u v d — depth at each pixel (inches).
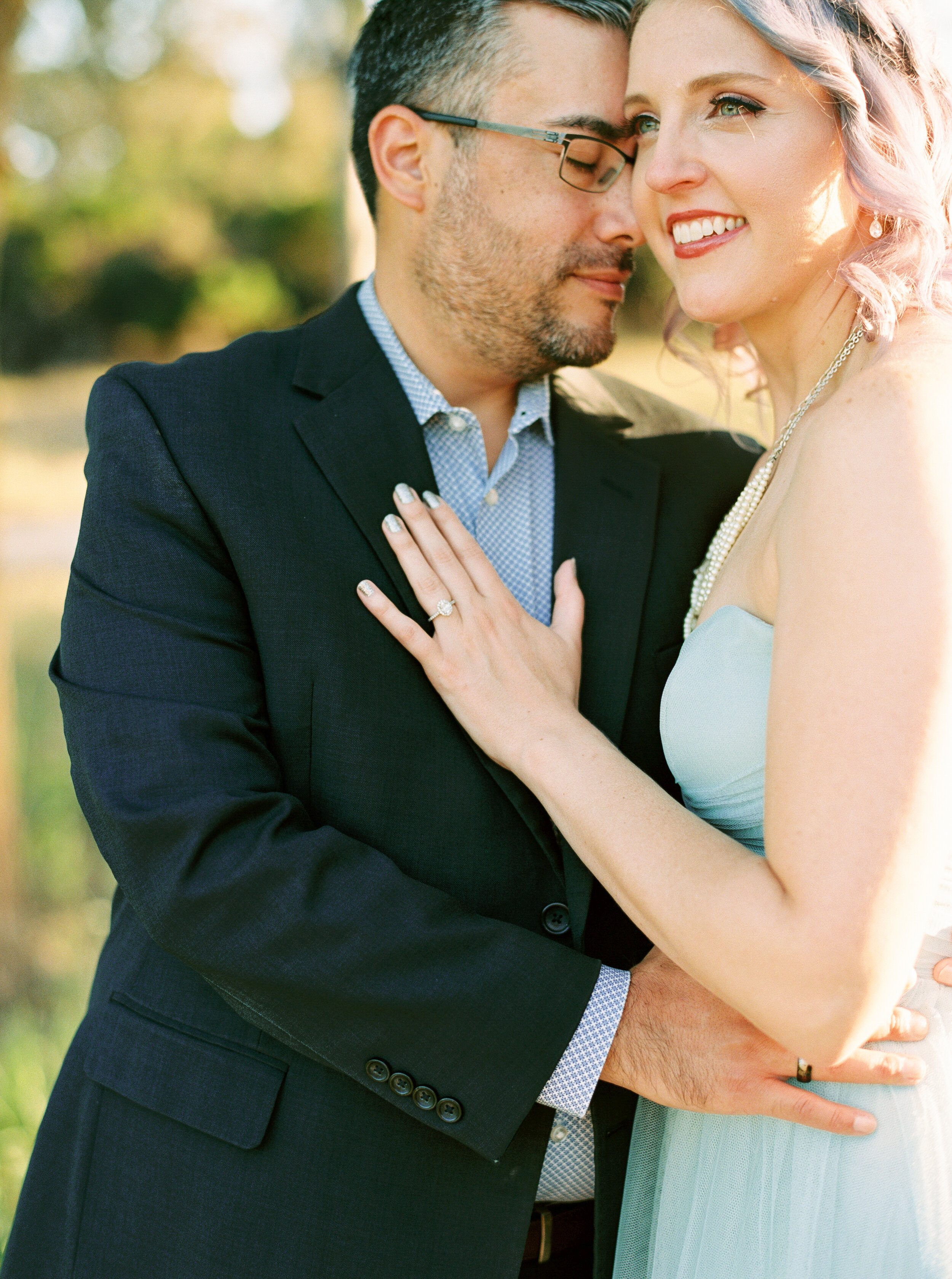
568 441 73.1
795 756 43.8
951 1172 51.0
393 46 71.1
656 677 67.8
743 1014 46.4
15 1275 63.6
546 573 70.9
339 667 60.5
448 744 61.5
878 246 51.7
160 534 60.4
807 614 44.6
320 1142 57.4
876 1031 50.8
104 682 58.5
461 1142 55.6
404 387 71.6
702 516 72.6
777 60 51.3
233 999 57.1
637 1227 61.4
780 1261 52.4
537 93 65.5
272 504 61.8
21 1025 133.3
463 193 67.9
